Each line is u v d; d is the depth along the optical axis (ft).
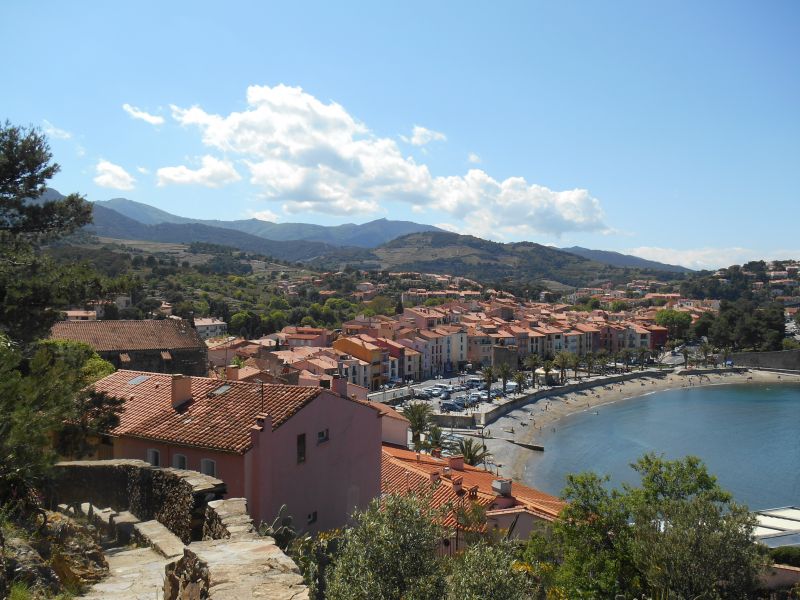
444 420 412.98
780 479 311.68
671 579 78.59
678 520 81.97
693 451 367.66
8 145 99.76
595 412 485.56
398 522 49.62
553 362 605.31
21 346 92.27
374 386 512.63
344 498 106.73
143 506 67.41
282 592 31.30
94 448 97.09
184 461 92.38
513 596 49.39
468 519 77.46
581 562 95.81
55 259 102.78
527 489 176.55
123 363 231.09
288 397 100.01
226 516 50.88
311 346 537.65
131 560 53.06
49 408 59.62
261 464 88.12
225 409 98.99
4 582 39.47
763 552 81.00
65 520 59.00
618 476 315.78
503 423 429.79
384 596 46.55
